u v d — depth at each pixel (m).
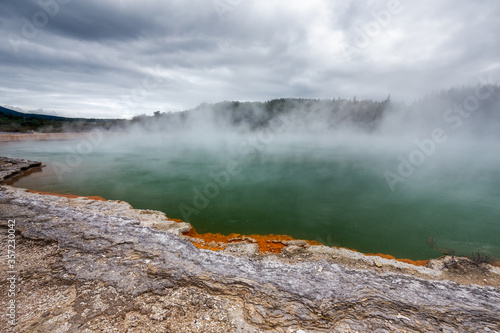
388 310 3.53
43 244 4.96
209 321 3.22
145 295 3.64
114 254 4.67
